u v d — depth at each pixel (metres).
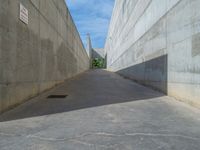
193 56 5.29
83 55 27.84
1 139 3.02
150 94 7.66
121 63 20.06
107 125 3.71
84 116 4.36
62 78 11.83
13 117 4.25
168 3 7.13
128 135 3.19
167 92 7.31
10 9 4.84
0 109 4.43
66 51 13.24
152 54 9.18
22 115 4.42
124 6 18.28
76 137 3.10
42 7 7.51
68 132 3.32
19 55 5.39
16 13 5.19
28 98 6.16
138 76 12.14
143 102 6.02
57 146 2.77
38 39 7.07
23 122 3.90
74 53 17.55
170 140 3.00
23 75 5.71
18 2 5.32
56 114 4.53
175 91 6.54
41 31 7.43
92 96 7.12
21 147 2.73
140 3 11.63
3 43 4.50
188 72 5.57
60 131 3.37
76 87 9.84
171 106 5.43
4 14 4.54
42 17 7.54
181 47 6.06
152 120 4.07
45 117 4.27
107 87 9.98
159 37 8.16
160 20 8.01
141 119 4.14
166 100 6.34
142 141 2.95
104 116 4.36
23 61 5.68
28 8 6.06
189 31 5.54
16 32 5.20
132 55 14.15
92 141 2.94
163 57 7.69
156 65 8.59
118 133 3.28
